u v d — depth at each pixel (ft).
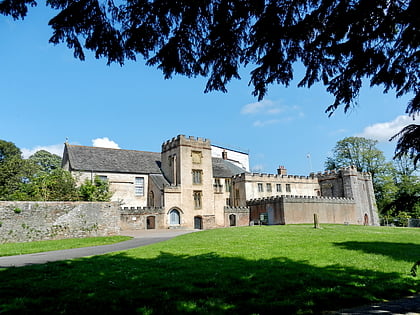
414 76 16.99
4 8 13.87
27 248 56.44
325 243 53.36
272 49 16.84
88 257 41.78
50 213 77.05
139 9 15.33
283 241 56.18
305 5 15.47
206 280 27.04
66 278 28.48
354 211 154.81
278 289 24.56
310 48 16.67
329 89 18.54
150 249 49.03
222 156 190.90
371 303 22.12
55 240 71.82
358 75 17.42
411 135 13.96
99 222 83.35
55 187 104.99
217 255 40.88
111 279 27.96
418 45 15.49
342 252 43.62
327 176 173.78
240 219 142.92
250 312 19.81
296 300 21.94
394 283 27.07
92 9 15.05
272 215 133.59
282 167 182.19
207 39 16.99
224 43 16.75
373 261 37.32
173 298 22.48
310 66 18.10
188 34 16.71
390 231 85.05
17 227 72.18
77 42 16.40
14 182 123.44
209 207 134.00
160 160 153.38
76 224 80.02
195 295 23.25
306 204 135.13
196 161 135.03
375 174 181.98
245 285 25.61
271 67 17.74
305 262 35.81
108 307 20.68
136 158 146.41
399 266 34.53
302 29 15.84
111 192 114.11
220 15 15.53
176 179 132.05
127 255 42.75
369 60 16.40
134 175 135.13
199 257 39.34
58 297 22.76
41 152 187.83
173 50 16.97
